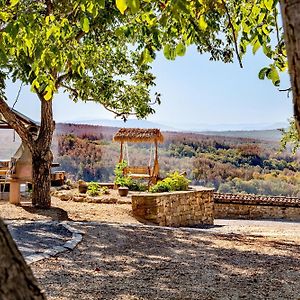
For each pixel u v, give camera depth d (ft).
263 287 16.94
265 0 10.64
